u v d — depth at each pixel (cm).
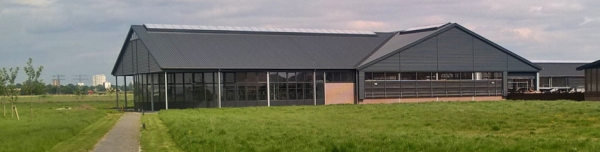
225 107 6203
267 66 6525
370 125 3173
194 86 6431
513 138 2167
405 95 7112
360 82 6900
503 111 4109
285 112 4822
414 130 2769
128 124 3975
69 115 5000
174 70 6097
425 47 7219
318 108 5409
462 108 4731
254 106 6331
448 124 3097
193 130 2834
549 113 3706
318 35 7719
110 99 11169
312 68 6700
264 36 7344
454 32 7394
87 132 3300
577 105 4497
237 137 2467
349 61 7075
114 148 2398
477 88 7538
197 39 6831
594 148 1770
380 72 7000
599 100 6066
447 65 7344
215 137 2491
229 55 6619
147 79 6869
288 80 6631
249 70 6438
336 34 7856
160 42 6556
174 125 3275
